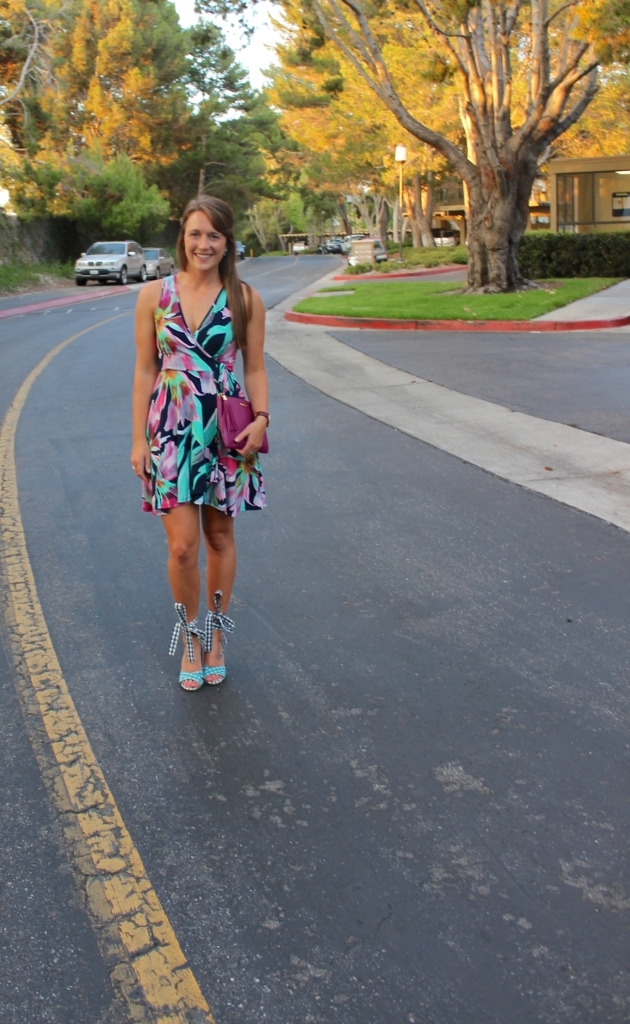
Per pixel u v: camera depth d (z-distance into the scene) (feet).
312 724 12.32
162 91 189.98
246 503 12.80
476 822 10.25
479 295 67.10
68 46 173.37
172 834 10.12
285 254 344.69
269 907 9.00
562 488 22.59
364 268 122.31
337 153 147.95
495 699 12.88
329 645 14.62
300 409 32.71
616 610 15.69
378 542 19.25
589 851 9.73
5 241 129.70
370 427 29.68
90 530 20.22
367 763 11.41
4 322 74.33
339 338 52.03
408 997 7.94
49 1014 7.80
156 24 183.93
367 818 10.36
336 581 17.21
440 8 58.23
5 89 136.05
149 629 15.30
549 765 11.29
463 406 32.14
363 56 66.59
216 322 12.14
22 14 132.87
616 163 97.86
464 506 21.52
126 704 12.92
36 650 14.60
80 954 8.45
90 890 9.27
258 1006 7.87
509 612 15.71
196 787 10.99
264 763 11.46
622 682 13.28
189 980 8.14
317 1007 7.85
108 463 25.80
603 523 20.07
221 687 13.34
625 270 80.28
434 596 16.44
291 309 65.98
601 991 7.98
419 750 11.67
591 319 52.49
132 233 157.89
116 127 180.96
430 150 131.23
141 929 8.74
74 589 16.99
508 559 18.15
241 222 333.01
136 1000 7.94
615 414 29.86
